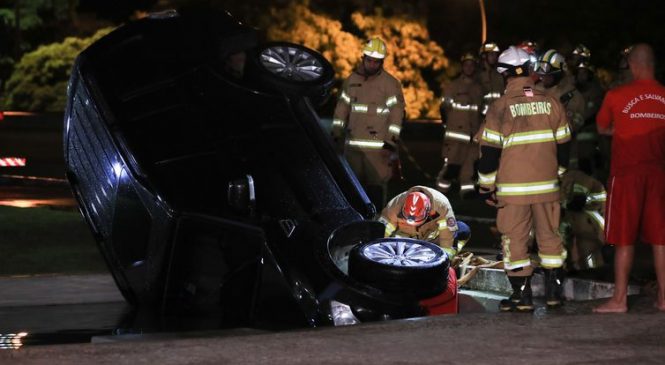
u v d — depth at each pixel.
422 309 13.05
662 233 11.84
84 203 16.25
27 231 21.88
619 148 11.87
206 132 15.19
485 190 12.34
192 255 14.77
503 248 12.45
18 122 68.19
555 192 12.31
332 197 14.59
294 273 13.37
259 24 71.50
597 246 16.95
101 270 18.00
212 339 10.27
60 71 78.75
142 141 15.24
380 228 14.28
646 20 75.81
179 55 16.02
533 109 12.20
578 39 76.12
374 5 75.19
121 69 16.23
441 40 81.00
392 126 20.12
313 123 15.62
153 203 14.57
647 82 11.87
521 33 78.81
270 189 14.45
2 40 85.81
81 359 9.37
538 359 9.60
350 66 70.06
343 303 12.94
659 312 11.87
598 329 10.91
